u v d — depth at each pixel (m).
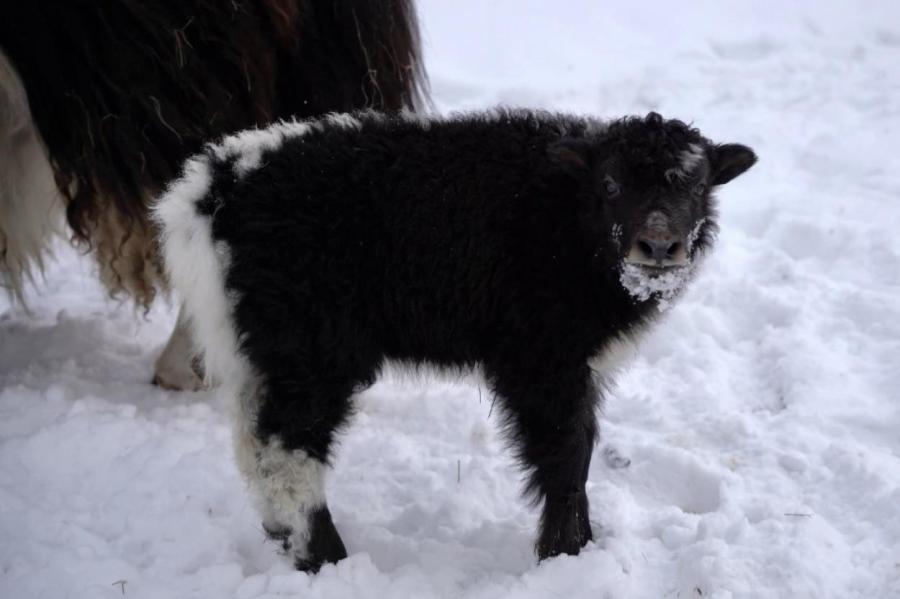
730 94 11.51
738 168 5.09
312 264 4.77
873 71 12.02
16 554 4.85
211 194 4.81
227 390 5.11
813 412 6.18
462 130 5.11
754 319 7.50
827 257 8.20
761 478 5.66
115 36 5.82
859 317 7.25
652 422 6.39
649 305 4.93
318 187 4.84
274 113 6.38
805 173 9.67
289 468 4.82
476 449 6.20
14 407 6.11
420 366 5.22
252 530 5.26
